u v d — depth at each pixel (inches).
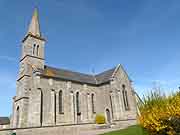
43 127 1299.2
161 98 578.2
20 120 1556.3
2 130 1152.8
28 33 1909.4
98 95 2070.6
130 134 868.6
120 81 2062.0
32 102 1592.0
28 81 1707.7
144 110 590.9
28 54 1822.1
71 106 1764.3
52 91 1674.5
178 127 497.7
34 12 2172.7
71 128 1434.5
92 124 1600.6
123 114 1883.6
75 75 2116.1
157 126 519.5
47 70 1849.2
